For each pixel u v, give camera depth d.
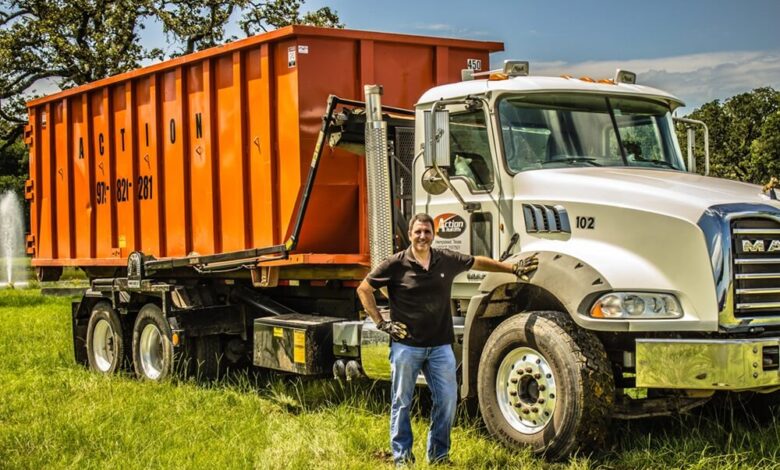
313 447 6.89
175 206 10.58
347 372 8.23
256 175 9.26
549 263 6.67
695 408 7.78
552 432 6.46
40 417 8.16
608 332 6.83
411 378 6.32
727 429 7.30
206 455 6.71
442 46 9.39
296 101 8.63
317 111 8.70
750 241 6.39
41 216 13.42
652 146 7.93
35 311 19.31
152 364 10.53
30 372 10.84
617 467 6.36
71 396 9.27
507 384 6.91
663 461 6.38
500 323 7.35
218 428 7.68
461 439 7.07
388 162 8.16
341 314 9.35
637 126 7.88
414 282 6.25
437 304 6.29
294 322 8.69
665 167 7.87
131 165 11.30
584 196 6.86
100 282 11.28
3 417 8.25
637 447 6.74
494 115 7.36
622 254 6.58
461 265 6.38
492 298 7.14
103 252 12.05
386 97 9.05
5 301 22.61
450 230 7.64
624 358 6.74
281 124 8.87
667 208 6.48
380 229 7.83
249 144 9.34
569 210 6.90
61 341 13.72
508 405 6.90
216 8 33.00
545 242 7.00
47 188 13.18
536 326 6.64
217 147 9.84
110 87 11.62
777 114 53.84
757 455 6.41
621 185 6.80
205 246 10.12
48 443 7.13
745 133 56.91
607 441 6.68
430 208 7.82
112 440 7.21
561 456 6.46
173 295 10.12
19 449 7.02
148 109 10.96
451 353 6.38
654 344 6.24
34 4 33.56
